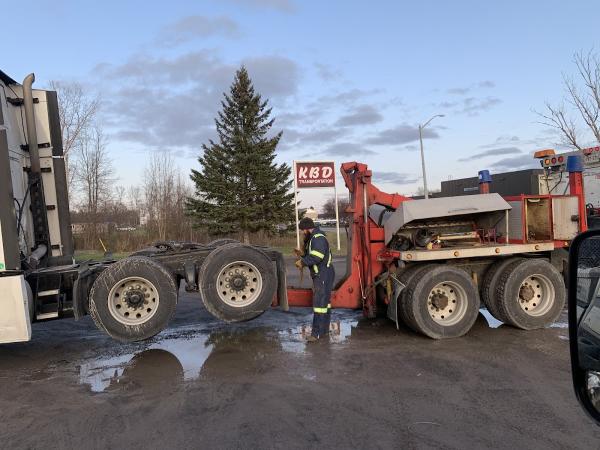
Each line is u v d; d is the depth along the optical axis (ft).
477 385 16.06
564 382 16.21
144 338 20.01
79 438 12.93
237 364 18.74
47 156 23.47
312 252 21.35
